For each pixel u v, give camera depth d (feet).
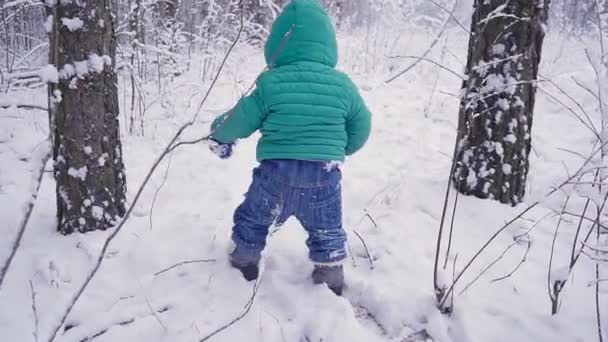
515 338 6.59
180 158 12.93
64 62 7.66
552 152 14.17
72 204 8.45
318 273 7.44
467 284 7.67
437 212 9.95
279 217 7.19
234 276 7.71
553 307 6.91
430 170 12.35
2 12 17.02
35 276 7.43
